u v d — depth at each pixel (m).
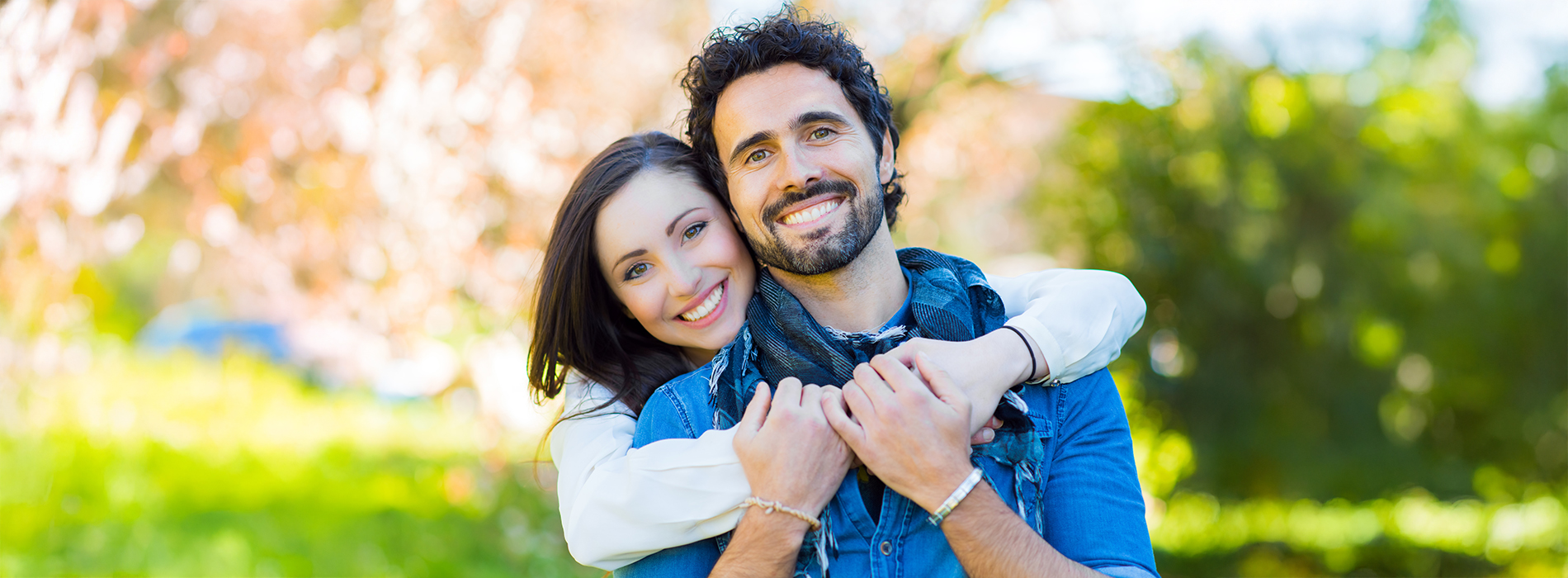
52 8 3.72
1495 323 6.78
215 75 4.47
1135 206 6.42
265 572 4.18
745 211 1.54
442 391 5.14
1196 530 6.95
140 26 4.20
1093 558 1.43
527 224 4.64
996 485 1.44
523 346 4.58
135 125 4.17
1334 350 6.48
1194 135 6.34
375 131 4.44
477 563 4.51
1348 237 6.45
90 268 4.93
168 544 4.36
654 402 1.59
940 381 1.38
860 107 1.59
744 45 1.55
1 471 4.53
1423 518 7.55
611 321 1.89
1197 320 6.41
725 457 1.39
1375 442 6.61
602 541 1.42
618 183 1.79
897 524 1.41
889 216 1.83
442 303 4.62
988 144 6.41
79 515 4.57
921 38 5.80
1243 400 6.46
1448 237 6.53
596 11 4.87
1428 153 6.77
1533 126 6.95
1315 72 6.47
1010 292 1.73
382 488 5.42
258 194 4.68
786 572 1.34
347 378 5.53
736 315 1.82
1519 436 6.91
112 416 6.02
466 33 4.53
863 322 1.58
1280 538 7.13
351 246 4.66
